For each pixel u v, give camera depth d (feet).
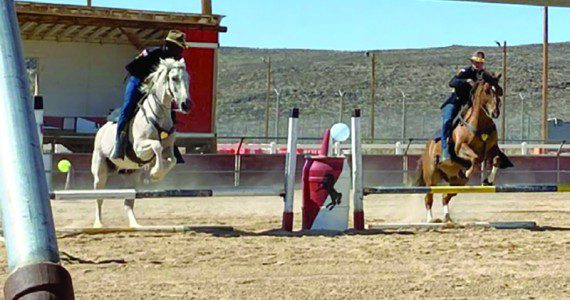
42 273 4.57
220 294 26.45
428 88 448.65
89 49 115.65
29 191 4.70
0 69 4.91
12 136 4.77
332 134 44.57
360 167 44.93
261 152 109.81
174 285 27.94
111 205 64.18
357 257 34.50
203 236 41.65
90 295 25.99
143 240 39.55
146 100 41.86
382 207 65.36
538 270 31.53
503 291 27.35
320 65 514.68
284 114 388.57
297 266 32.12
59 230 41.70
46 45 113.80
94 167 44.45
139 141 41.60
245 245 37.96
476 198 74.84
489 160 49.01
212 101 104.06
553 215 58.03
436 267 32.04
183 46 42.73
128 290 26.94
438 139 49.52
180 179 80.33
